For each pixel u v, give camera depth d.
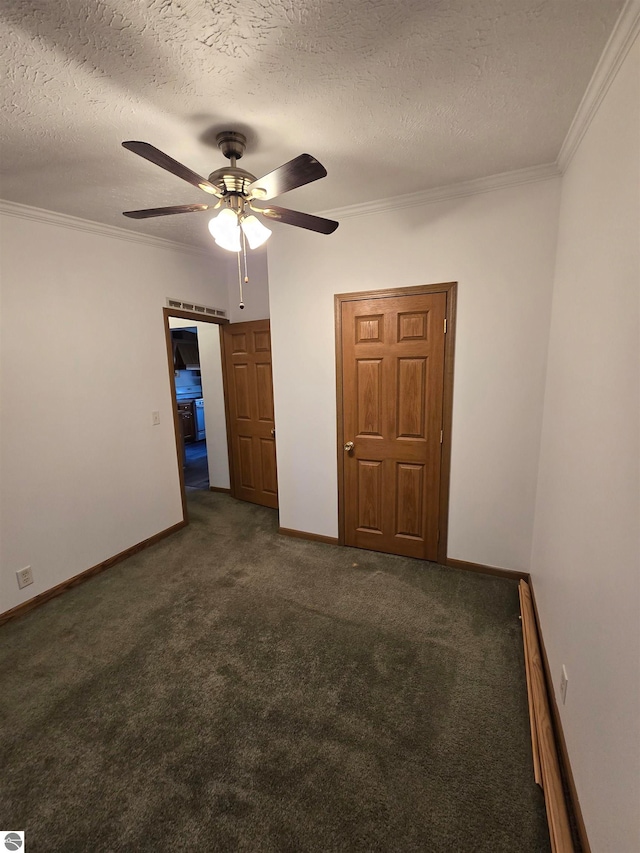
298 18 1.09
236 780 1.38
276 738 1.53
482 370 2.46
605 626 1.09
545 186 2.14
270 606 2.37
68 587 2.60
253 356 3.86
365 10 1.08
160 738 1.54
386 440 2.81
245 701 1.70
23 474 2.36
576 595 1.39
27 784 1.37
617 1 1.06
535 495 2.46
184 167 1.39
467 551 2.71
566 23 1.13
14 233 2.29
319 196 2.41
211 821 1.26
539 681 1.69
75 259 2.61
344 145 1.82
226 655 1.97
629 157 1.09
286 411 3.13
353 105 1.51
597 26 1.14
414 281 2.53
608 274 1.24
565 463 1.69
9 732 1.57
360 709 1.65
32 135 1.64
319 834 1.22
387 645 2.02
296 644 2.04
